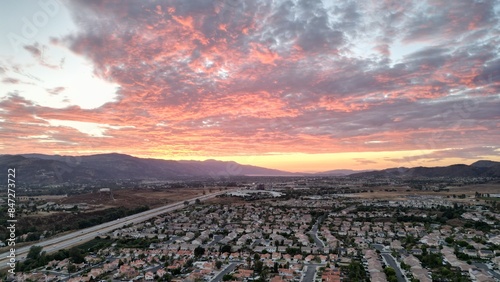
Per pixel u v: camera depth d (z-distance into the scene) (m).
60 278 166.12
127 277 162.38
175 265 176.88
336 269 164.00
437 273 156.75
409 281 149.38
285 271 162.25
